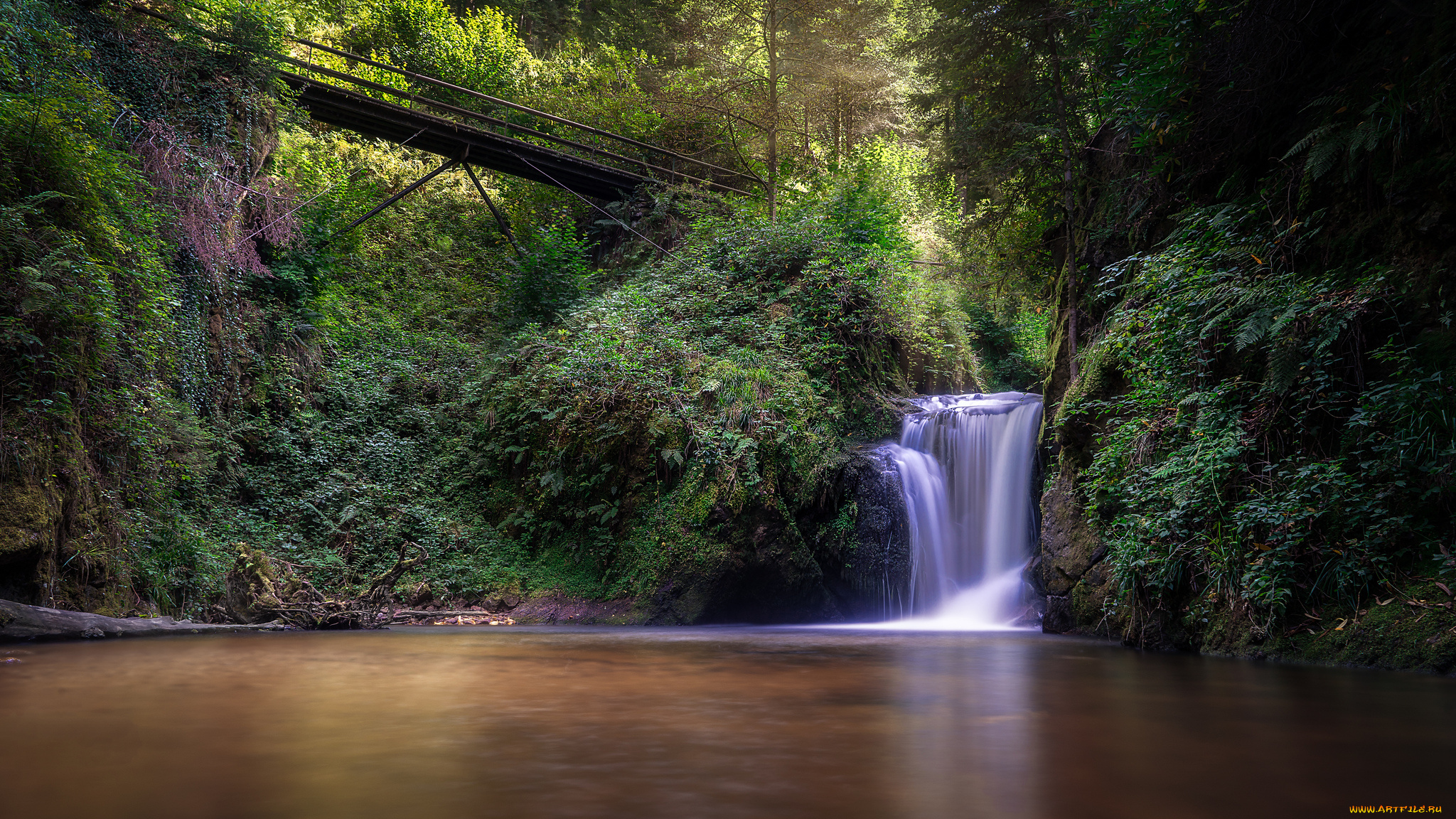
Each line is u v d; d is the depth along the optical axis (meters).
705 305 16.27
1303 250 7.96
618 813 2.51
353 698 4.81
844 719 4.15
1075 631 9.99
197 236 12.52
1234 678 5.84
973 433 13.68
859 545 13.27
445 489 14.92
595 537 13.28
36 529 8.11
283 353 15.05
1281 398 7.39
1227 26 8.39
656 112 24.06
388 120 19.03
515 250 22.12
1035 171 13.36
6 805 2.57
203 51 14.41
